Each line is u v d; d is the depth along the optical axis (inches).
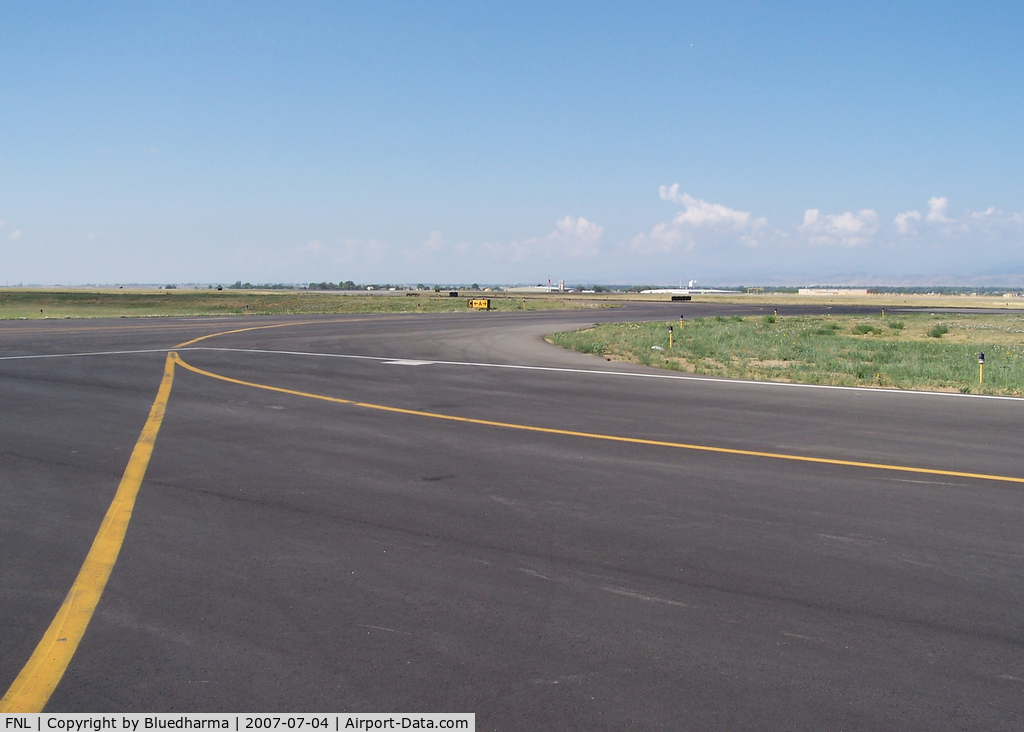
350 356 922.7
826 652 175.6
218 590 211.6
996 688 160.4
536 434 439.2
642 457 378.9
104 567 229.1
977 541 252.8
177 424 467.8
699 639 181.9
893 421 489.7
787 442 418.9
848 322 2161.7
